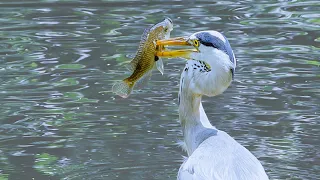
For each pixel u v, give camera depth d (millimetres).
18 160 10805
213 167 8773
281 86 13586
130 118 12266
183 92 9586
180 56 9281
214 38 9117
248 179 8648
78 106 12773
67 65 14727
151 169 10562
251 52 15414
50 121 12188
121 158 10883
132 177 10289
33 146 11289
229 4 19641
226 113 12484
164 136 11602
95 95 13250
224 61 9094
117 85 9406
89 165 10664
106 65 14617
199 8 19156
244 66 14641
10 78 14023
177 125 11984
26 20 18188
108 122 12133
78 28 17344
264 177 8766
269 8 19156
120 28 17219
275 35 16594
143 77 9445
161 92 13375
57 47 15875
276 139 11445
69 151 11125
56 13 18828
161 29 9320
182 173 8953
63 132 11766
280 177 10211
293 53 15320
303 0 20078
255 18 18062
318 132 11656
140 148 11227
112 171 10492
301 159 10773
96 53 15391
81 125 12039
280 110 12531
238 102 12945
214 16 18281
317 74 14102
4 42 16297
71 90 13484
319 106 12656
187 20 17797
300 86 13555
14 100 13016
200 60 9258
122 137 11578
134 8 19266
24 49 15789
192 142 9633
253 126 11930
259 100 12992
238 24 17469
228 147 9094
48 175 10305
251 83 13781
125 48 15617
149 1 20125
